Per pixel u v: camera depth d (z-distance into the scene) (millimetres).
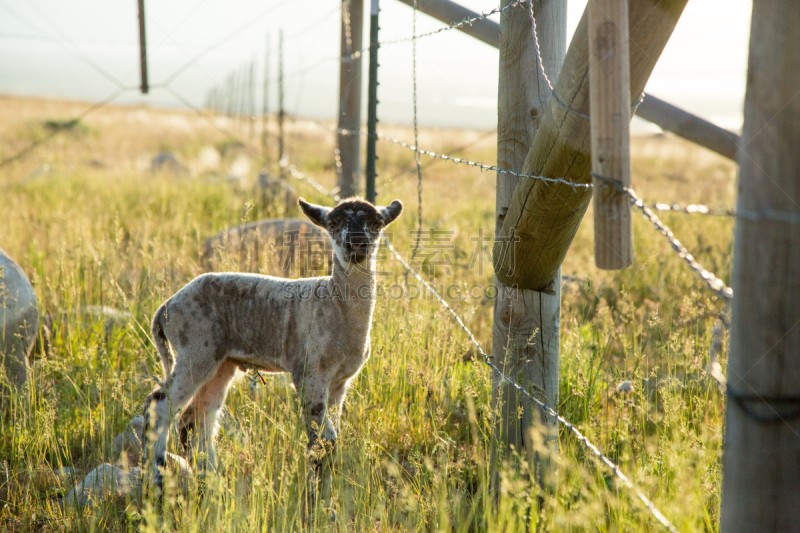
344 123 8914
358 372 4789
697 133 4168
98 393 5211
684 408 4223
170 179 17031
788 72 1952
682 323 5500
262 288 4676
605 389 4914
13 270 5637
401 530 3432
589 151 2881
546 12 3594
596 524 3209
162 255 7281
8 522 3885
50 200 13367
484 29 5504
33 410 4957
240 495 3564
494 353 4035
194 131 35938
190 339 4535
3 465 4457
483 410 4223
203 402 4801
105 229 9391
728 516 2270
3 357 5301
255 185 12992
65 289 6578
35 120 35062
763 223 2033
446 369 5230
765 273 2049
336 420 4520
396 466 4109
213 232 10094
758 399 2115
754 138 2045
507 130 3783
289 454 4410
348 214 4477
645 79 2699
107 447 4797
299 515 3469
